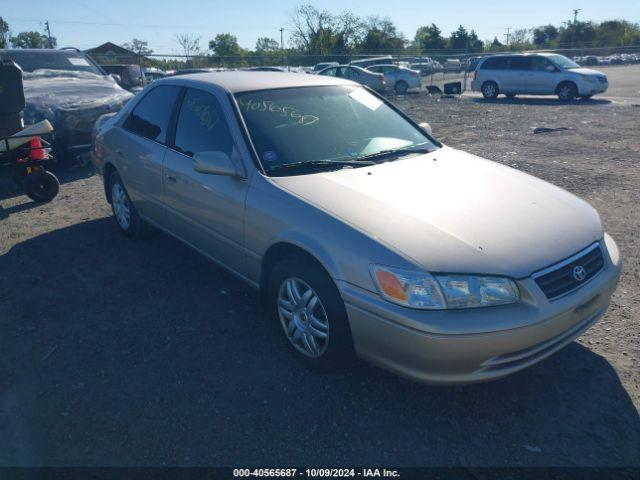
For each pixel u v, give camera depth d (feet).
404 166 12.27
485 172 12.44
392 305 8.81
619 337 11.93
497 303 8.77
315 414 9.60
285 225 10.47
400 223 9.60
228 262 12.82
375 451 8.77
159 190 14.75
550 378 10.58
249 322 12.72
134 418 9.51
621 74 113.19
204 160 11.52
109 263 16.20
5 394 10.21
